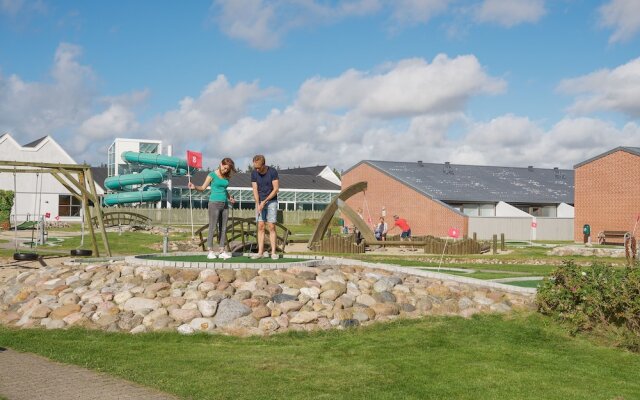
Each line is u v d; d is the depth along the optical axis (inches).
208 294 414.3
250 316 392.2
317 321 401.7
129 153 2684.5
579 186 1668.3
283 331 383.9
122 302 406.9
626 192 1541.6
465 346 370.0
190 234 1418.6
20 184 2267.5
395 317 430.6
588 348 380.2
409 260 888.3
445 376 301.4
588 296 413.1
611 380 311.1
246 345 352.8
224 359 315.3
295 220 2760.8
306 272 465.7
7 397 239.3
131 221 1993.1
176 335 365.7
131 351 327.0
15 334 363.6
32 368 287.4
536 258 964.0
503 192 2196.1
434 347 364.5
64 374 277.0
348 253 1064.8
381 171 2207.2
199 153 1406.3
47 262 654.5
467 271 689.6
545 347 378.3
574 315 416.5
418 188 2043.6
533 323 430.0
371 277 496.4
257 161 503.5
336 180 3937.0
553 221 1969.7
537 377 308.2
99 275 453.1
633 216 1521.9
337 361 322.3
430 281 511.8
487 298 484.4
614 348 380.5
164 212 2568.9
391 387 277.9
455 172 2361.0
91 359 305.1
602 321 407.2
